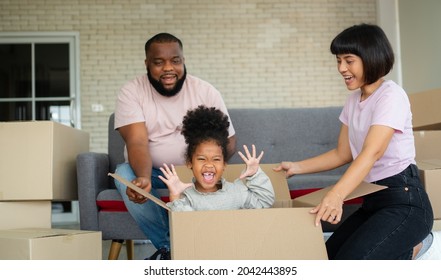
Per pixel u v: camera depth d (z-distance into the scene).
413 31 5.68
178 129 2.63
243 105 6.71
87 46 6.62
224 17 6.73
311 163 2.10
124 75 6.62
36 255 1.67
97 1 6.64
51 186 2.33
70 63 6.62
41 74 6.62
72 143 2.70
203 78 6.69
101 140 6.56
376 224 1.68
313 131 3.30
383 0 6.36
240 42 6.73
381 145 1.68
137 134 2.53
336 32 6.79
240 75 6.72
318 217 1.55
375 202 1.78
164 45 2.53
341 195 1.60
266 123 3.29
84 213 2.65
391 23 6.10
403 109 1.74
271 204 1.95
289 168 2.10
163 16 6.67
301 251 1.52
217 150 1.88
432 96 2.85
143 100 2.62
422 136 2.50
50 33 6.57
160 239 2.38
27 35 6.57
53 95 6.63
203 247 1.50
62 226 6.32
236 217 1.53
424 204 1.74
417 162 2.21
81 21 6.62
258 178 1.92
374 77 1.78
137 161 2.41
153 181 2.59
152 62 2.55
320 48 6.77
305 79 6.75
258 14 6.76
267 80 6.73
